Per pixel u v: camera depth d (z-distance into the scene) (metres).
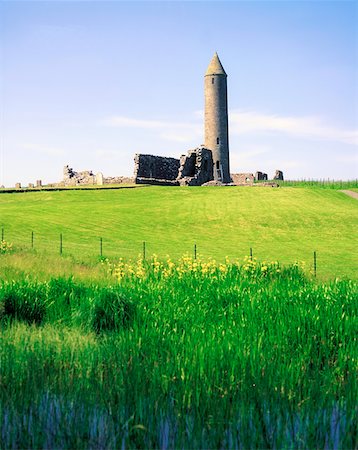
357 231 48.28
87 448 6.94
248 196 67.75
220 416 7.58
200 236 44.91
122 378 8.75
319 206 61.06
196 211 56.94
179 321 12.30
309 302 13.68
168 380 8.66
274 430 7.29
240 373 8.91
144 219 52.72
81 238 42.16
